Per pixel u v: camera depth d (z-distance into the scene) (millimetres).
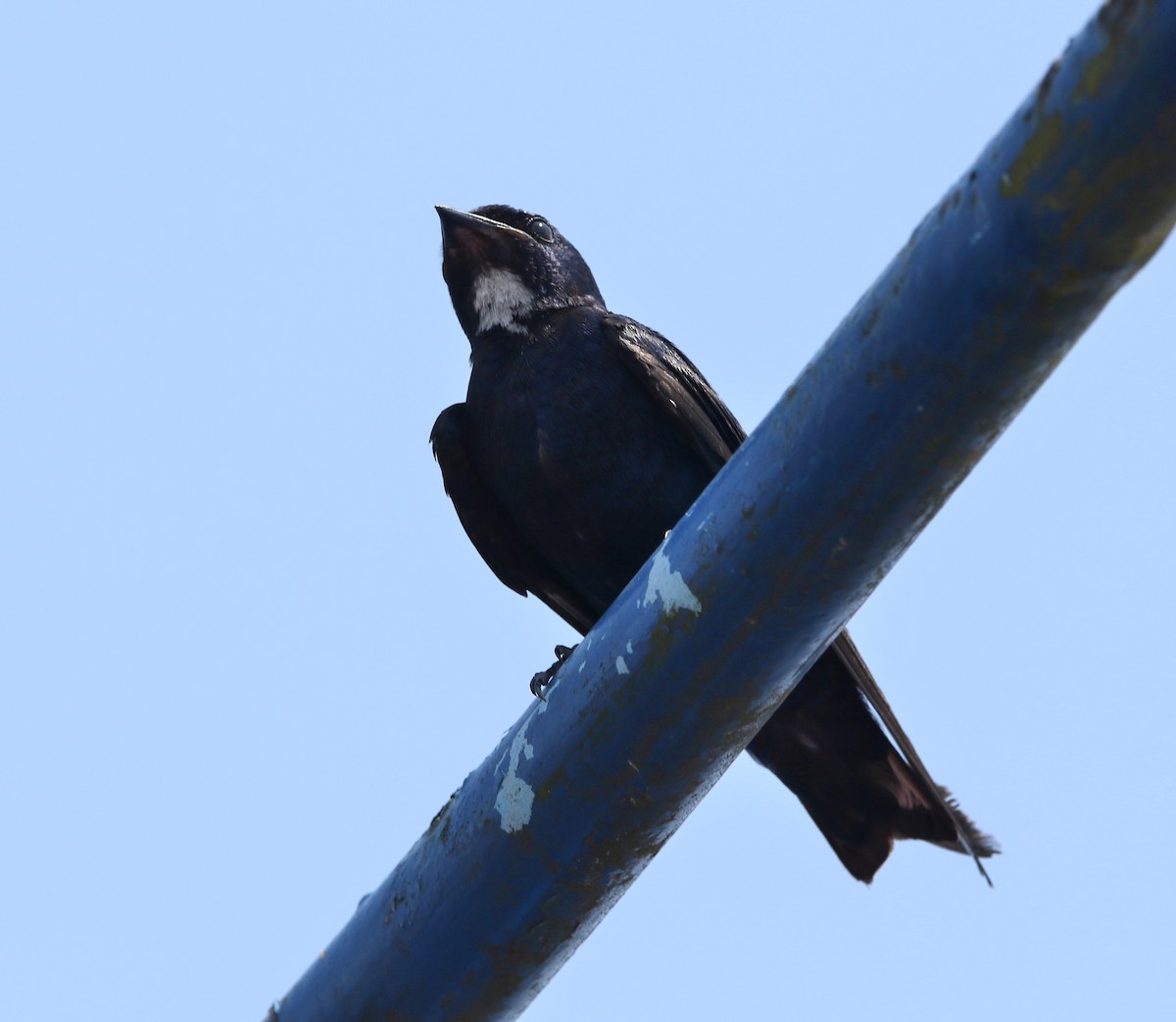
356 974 7980
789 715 10039
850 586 6109
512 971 7609
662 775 6820
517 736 7207
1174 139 4477
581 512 11289
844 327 5645
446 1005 7773
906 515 5824
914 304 5305
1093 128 4562
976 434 5512
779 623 6238
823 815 10203
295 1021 8211
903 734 9492
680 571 6367
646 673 6570
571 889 7281
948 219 5148
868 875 10031
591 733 6828
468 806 7461
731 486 6160
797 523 5930
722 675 6449
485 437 11555
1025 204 4820
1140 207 4680
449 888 7551
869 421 5590
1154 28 4320
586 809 6996
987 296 5082
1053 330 5121
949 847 9812
